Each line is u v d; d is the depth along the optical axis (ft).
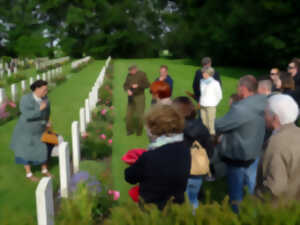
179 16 169.48
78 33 188.65
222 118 11.78
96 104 37.32
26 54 188.75
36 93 16.83
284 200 6.84
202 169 11.15
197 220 6.57
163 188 8.05
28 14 206.08
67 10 194.49
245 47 112.68
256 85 11.78
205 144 11.67
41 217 10.44
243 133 11.41
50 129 18.26
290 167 7.94
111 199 13.61
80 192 12.12
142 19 190.39
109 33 190.29
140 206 8.19
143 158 8.16
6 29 204.44
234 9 103.91
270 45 93.76
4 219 11.95
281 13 85.30
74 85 62.95
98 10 186.29
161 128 8.26
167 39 180.96
